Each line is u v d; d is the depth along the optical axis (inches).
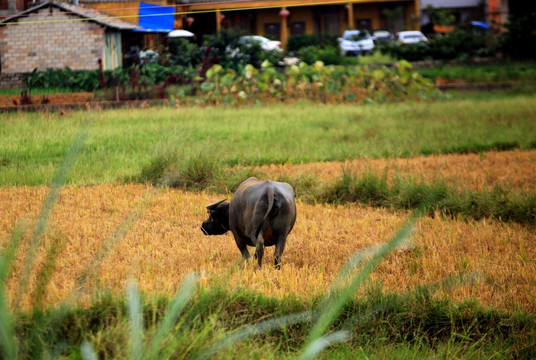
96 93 4010.8
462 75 4958.2
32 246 573.9
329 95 4188.0
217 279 1013.8
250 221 1141.1
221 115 3366.1
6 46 4475.9
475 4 6752.0
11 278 1000.2
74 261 1170.0
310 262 1263.5
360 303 1008.2
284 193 1150.3
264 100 4052.7
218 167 1978.3
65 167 560.4
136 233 1396.4
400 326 1007.6
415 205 1779.0
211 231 1286.9
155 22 5329.7
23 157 2206.0
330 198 1854.1
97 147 2393.0
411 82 4254.4
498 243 1403.8
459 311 1019.3
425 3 6756.9
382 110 3710.6
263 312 973.2
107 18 4574.3
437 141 2719.0
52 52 4478.3
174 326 796.6
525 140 2723.9
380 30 6387.8
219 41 5093.5
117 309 859.4
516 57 5433.1
